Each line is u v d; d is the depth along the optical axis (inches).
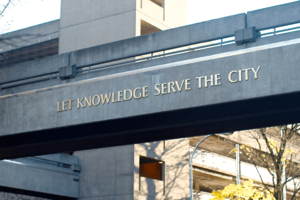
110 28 1454.2
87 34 1496.1
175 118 679.7
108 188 1338.6
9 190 1205.1
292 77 573.9
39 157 1269.7
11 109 790.5
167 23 1547.7
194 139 1654.8
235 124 687.7
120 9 1449.3
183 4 1641.2
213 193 894.4
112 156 1353.3
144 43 717.9
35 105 767.7
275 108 612.1
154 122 695.7
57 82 776.3
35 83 798.5
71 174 1365.7
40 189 1252.5
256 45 629.0
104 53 750.5
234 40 639.1
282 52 585.6
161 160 1393.9
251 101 626.8
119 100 688.4
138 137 759.7
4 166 1163.3
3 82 858.1
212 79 622.8
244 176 1849.2
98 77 729.6
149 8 1481.3
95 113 706.2
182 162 1453.0
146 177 1417.3
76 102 728.3
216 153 1760.6
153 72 668.1
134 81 681.6
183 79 643.5
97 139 778.2
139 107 669.9
